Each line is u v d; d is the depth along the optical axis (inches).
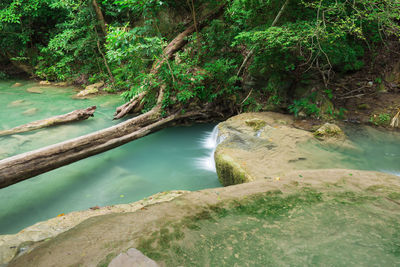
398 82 275.0
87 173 208.1
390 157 189.2
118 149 253.3
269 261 66.4
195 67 310.5
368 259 65.8
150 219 88.9
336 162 175.8
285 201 101.7
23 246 87.1
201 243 74.5
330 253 68.7
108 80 471.2
